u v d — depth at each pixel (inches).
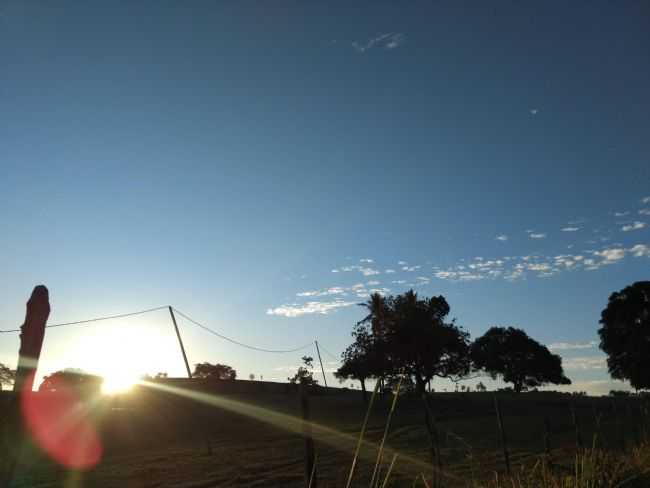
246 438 1738.4
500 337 4097.0
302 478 909.8
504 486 338.0
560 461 463.5
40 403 1964.8
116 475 1105.4
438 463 207.2
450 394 3521.2
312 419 2231.8
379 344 2861.7
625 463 356.8
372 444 1342.3
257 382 3996.1
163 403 2529.5
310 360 3516.2
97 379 2711.6
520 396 3147.1
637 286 2689.5
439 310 3024.1
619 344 2726.4
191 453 1417.3
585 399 2706.7
